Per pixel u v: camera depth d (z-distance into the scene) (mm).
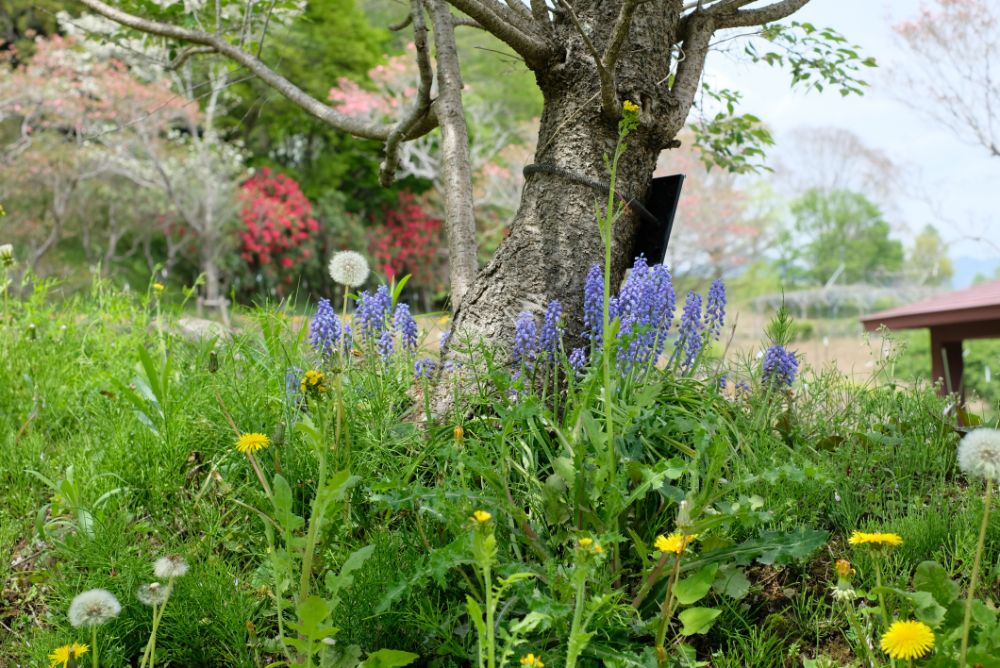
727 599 2268
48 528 2771
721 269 27672
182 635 2242
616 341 2447
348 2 22891
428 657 2193
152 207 19703
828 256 38406
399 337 3281
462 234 3697
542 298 3168
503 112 23781
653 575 2076
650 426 2564
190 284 21953
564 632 1942
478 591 2238
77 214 19875
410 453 2711
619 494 2135
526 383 2822
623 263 3402
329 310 3002
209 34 4527
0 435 3264
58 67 18141
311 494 2637
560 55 3400
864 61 4168
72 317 4477
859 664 2074
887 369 3568
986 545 2389
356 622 2178
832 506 2600
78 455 2992
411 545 2361
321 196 24391
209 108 20797
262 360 3221
